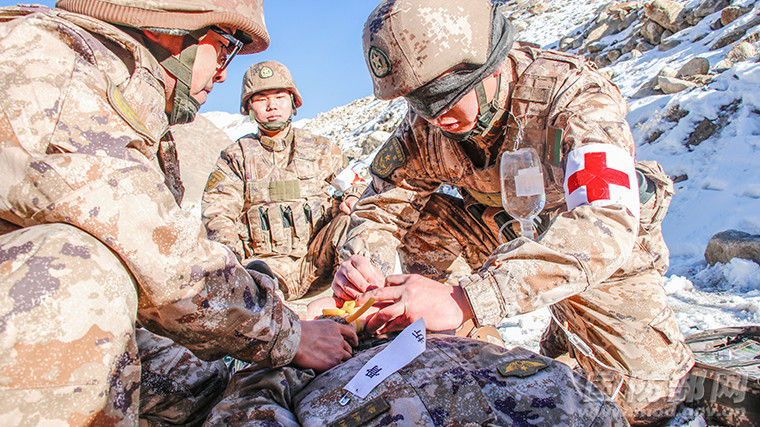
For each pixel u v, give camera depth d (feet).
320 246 13.26
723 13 29.55
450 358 4.73
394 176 8.20
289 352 4.88
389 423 4.03
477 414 4.10
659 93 24.63
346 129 60.44
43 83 3.73
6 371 3.08
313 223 13.73
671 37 32.01
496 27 6.18
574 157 5.67
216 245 4.52
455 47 5.88
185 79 5.04
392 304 5.83
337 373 4.81
